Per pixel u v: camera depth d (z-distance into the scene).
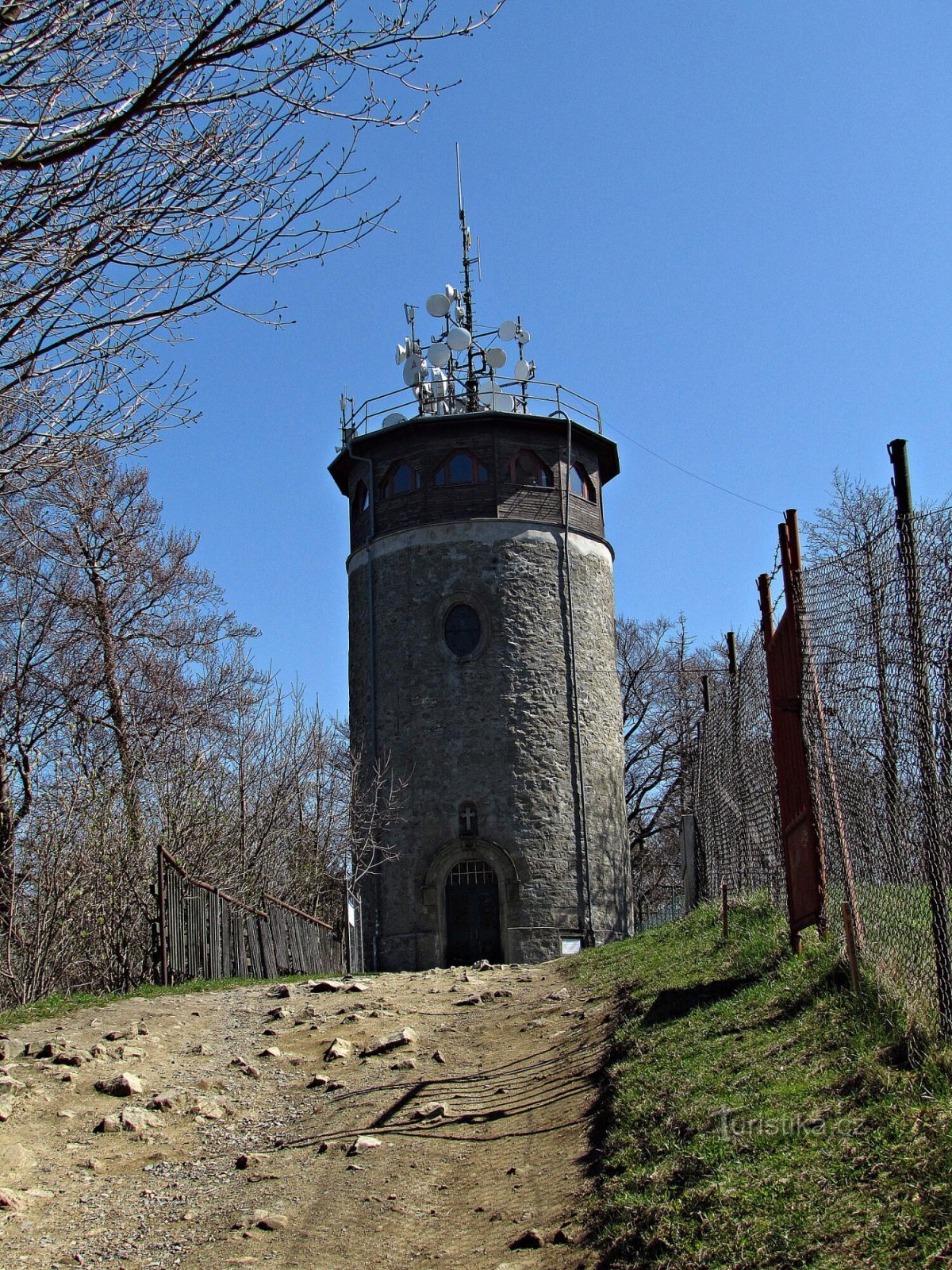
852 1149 5.30
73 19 5.59
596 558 29.06
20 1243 6.50
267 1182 7.45
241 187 6.12
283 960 18.88
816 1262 4.58
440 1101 8.94
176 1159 8.01
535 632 27.41
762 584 10.43
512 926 25.69
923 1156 4.93
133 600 26.95
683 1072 7.35
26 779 23.47
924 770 6.07
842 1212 4.84
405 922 26.05
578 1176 6.67
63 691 23.92
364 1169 7.53
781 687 9.58
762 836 11.20
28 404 6.52
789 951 9.24
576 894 26.39
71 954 15.89
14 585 24.50
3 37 5.47
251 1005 13.11
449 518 27.75
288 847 24.55
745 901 12.09
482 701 26.84
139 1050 10.48
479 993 13.59
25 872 16.91
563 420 28.31
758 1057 7.06
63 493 21.30
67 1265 6.21
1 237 5.73
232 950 17.00
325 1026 11.91
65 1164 7.77
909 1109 5.35
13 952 15.24
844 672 7.44
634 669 43.78
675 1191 5.70
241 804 22.14
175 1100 9.12
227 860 21.22
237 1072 10.18
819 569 8.05
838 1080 6.13
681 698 42.38
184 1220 6.88
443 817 26.41
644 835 42.41
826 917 8.47
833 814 8.03
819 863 8.48
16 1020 11.84
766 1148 5.67
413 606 27.59
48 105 5.68
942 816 6.01
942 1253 4.29
